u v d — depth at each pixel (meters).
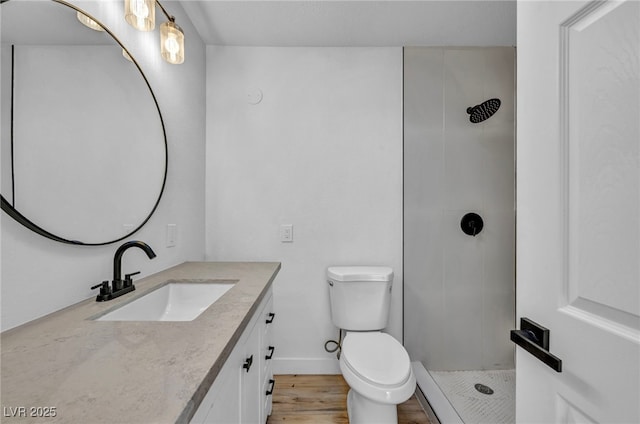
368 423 1.46
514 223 2.19
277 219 2.21
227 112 2.20
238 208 2.21
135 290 1.18
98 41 1.08
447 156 2.19
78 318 0.87
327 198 2.21
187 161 1.88
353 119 2.21
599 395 0.48
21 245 0.82
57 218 0.91
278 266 1.71
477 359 2.17
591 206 0.50
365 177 2.21
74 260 1.00
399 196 2.21
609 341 0.46
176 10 1.71
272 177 2.21
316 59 2.21
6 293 0.78
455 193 2.19
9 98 0.76
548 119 0.60
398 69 2.21
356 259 2.21
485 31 2.03
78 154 0.99
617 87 0.45
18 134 0.79
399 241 2.21
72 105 0.97
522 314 0.67
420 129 2.20
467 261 2.19
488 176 2.19
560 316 0.56
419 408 1.84
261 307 1.33
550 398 0.59
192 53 1.95
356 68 2.21
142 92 1.36
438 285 2.19
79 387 0.53
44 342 0.71
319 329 2.22
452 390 1.96
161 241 1.57
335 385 2.04
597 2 0.49
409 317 2.19
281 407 1.80
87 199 1.03
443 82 2.19
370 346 1.64
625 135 0.44
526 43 0.66
